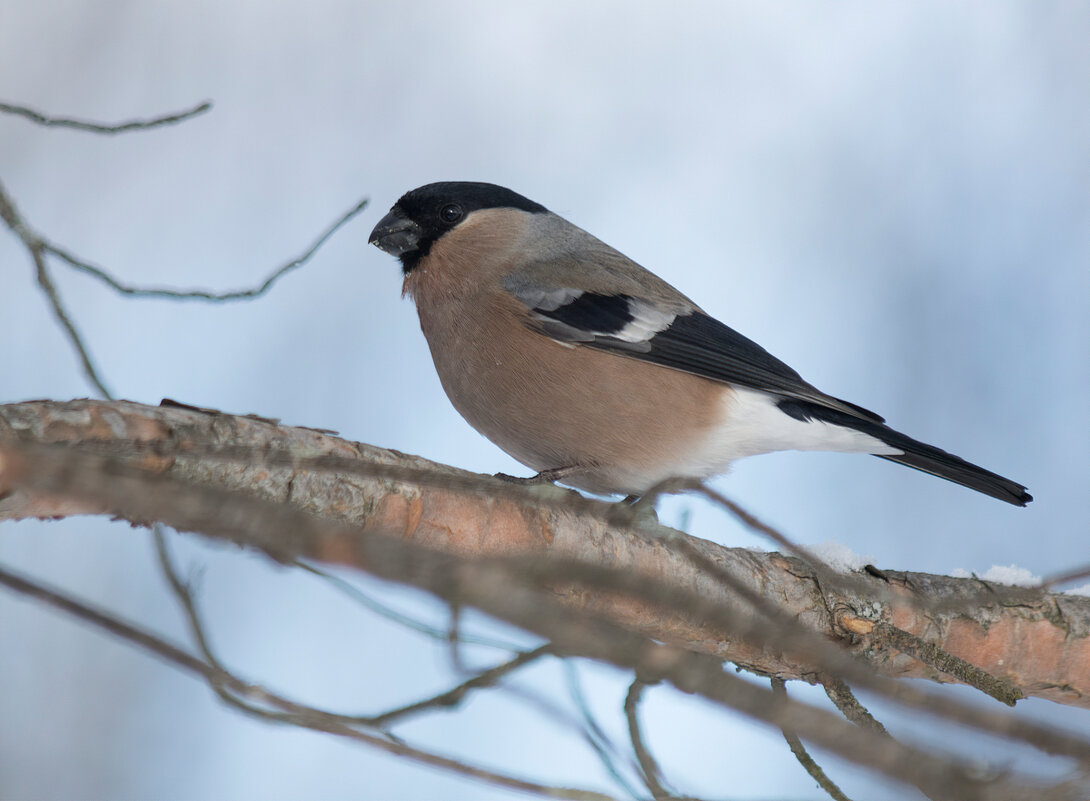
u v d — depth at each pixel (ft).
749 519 11.40
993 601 11.45
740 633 10.29
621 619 11.39
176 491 8.68
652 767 11.39
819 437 11.65
